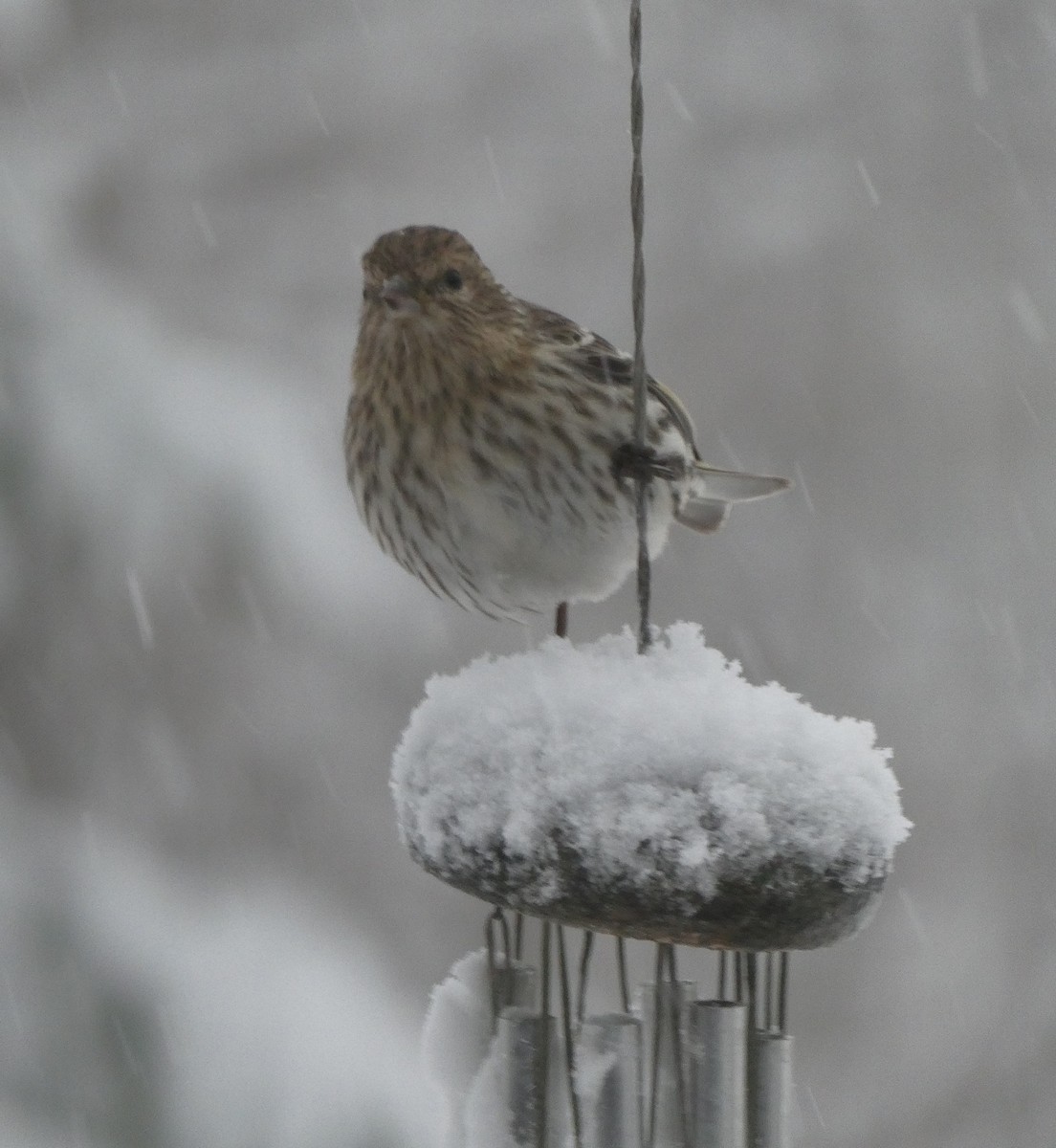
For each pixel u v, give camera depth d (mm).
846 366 18891
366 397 7062
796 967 16984
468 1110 5344
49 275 9719
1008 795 17703
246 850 13695
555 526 7082
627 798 4895
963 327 18797
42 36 15883
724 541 18422
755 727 5004
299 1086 7160
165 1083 7094
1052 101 18734
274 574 9992
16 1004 7148
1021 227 18734
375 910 14562
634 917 4895
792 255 18953
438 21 18391
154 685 12805
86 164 15789
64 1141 6926
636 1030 5098
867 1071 16453
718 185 18938
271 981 7418
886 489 18672
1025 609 18234
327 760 14516
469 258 6930
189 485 9750
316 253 17438
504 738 5082
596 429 7062
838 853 4895
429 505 7066
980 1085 16234
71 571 9547
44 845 7715
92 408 9562
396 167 18203
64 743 12141
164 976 7363
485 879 5035
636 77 5824
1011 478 18672
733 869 4844
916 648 18156
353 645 14797
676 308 18922
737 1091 5082
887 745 17844
